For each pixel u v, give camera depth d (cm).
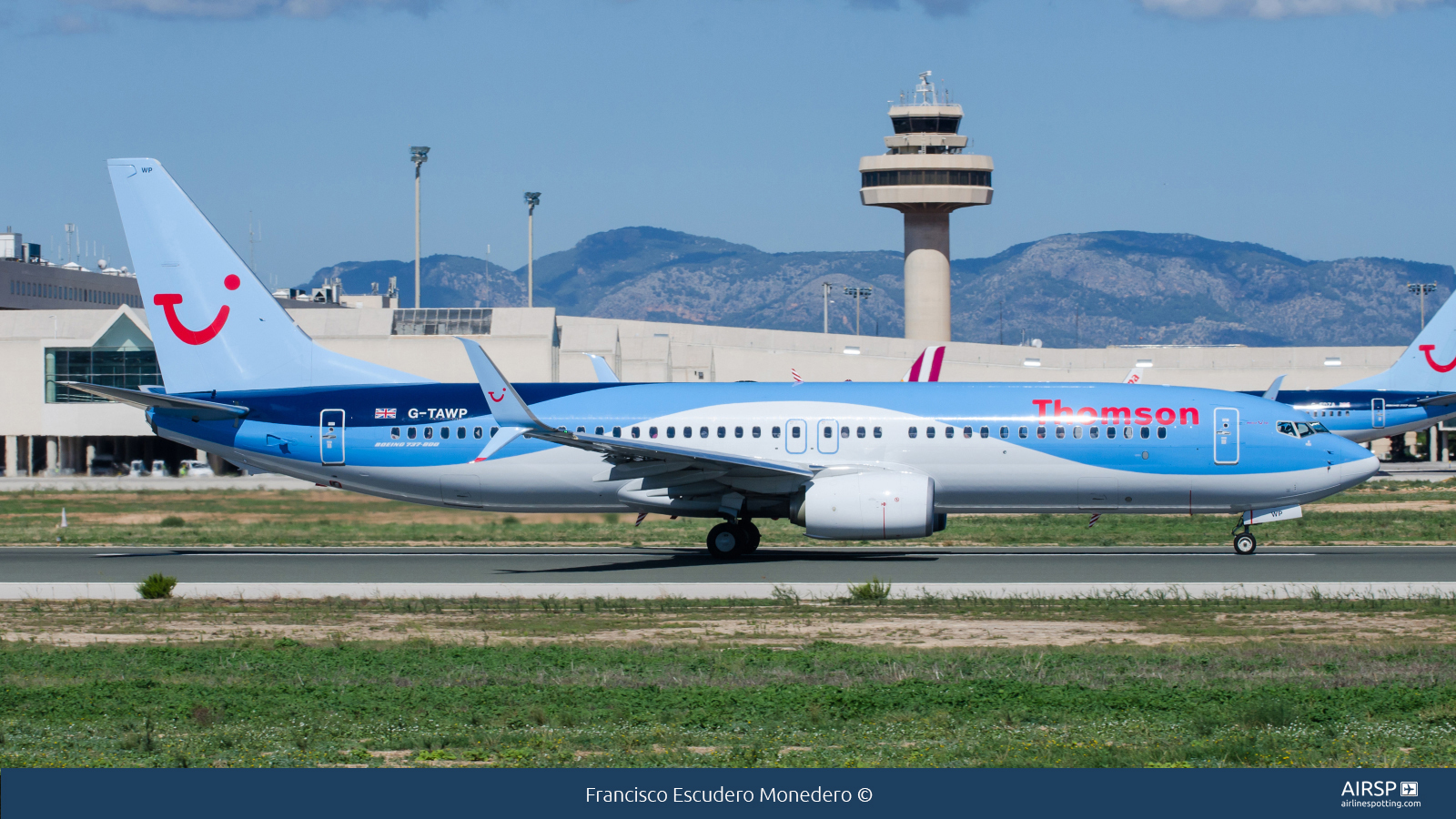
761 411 13612
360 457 13962
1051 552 13900
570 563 13012
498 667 7519
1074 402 13500
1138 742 5803
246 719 6297
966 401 13588
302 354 14300
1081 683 7012
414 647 8219
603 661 7681
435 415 13925
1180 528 16838
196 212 14225
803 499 13012
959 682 7006
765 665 7519
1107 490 13462
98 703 6581
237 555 14000
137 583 11356
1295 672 7275
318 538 15962
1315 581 11069
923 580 11388
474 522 18200
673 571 12212
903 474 12888
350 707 6481
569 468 13700
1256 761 5428
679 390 13975
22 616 9625
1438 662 7506
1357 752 5566
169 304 14212
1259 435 13275
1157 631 8794
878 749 5684
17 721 6253
